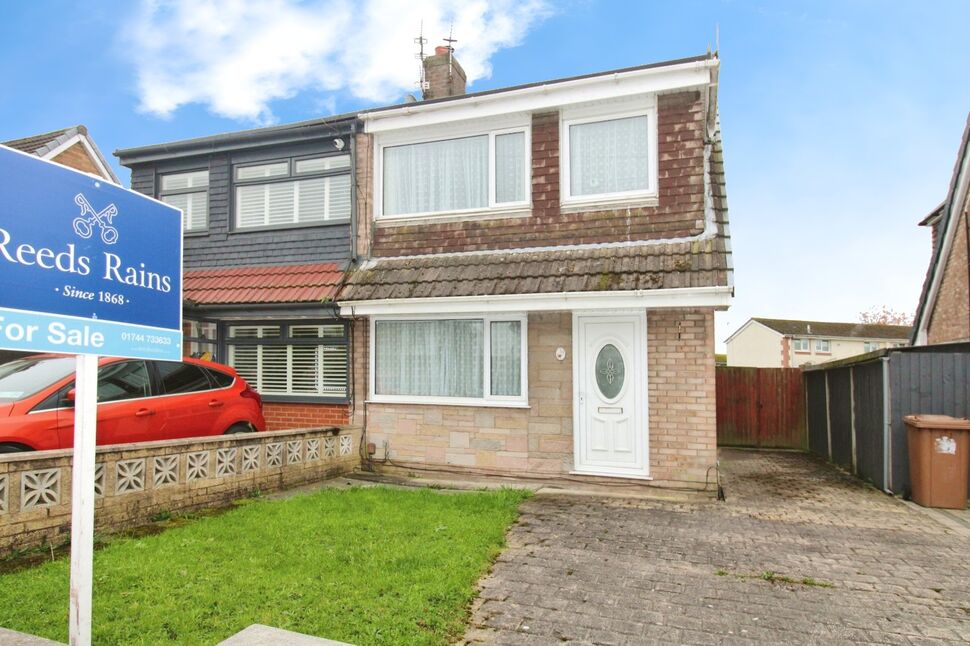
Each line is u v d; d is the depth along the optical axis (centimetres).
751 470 1148
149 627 406
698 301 818
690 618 453
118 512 628
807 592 505
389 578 498
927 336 1507
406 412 1023
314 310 1013
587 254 933
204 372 867
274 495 819
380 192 1098
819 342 4922
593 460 919
